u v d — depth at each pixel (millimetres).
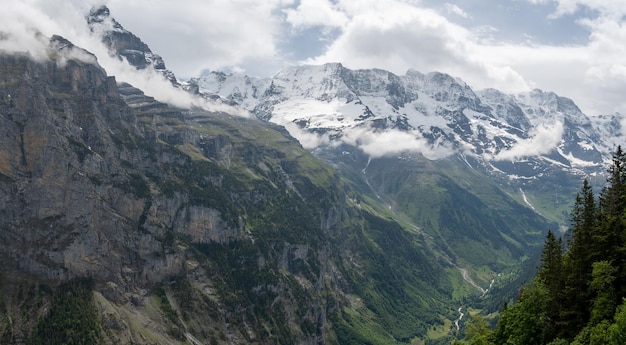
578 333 155750
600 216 177625
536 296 177250
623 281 154250
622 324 132000
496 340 189375
